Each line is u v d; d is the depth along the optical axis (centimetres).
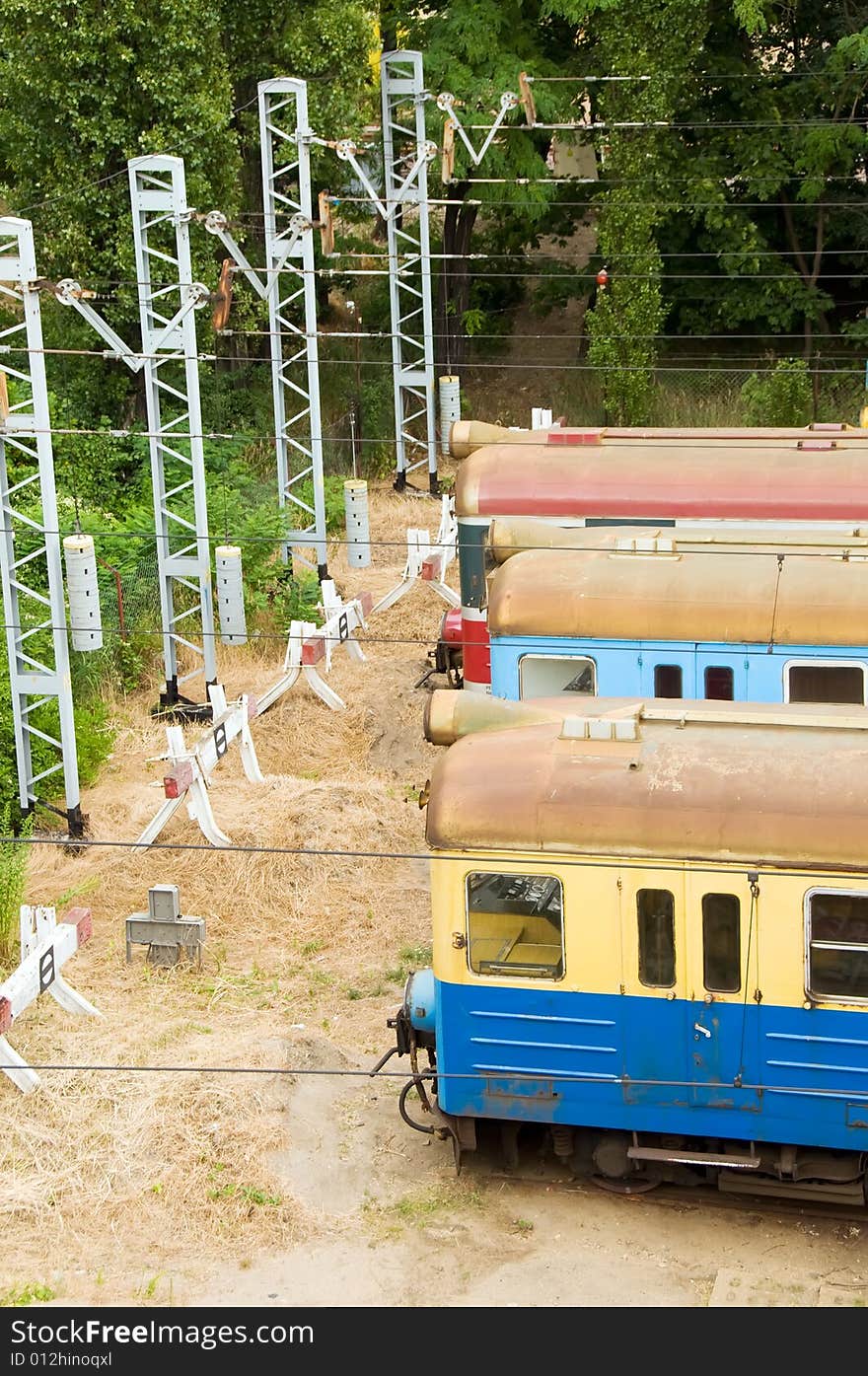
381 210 2791
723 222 3219
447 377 3128
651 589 1478
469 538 1766
